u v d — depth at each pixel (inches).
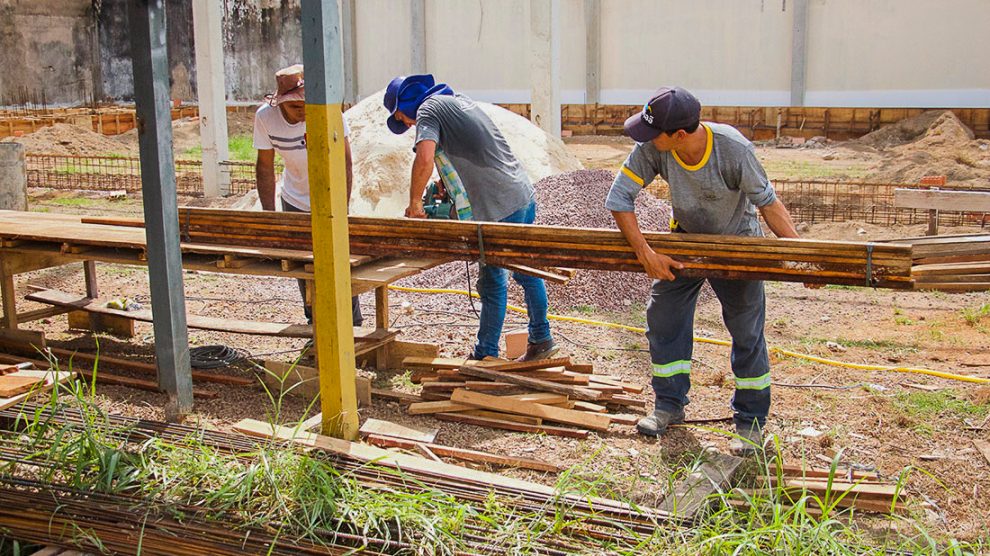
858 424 212.4
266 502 159.9
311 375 229.0
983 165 650.2
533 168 448.5
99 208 537.6
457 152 226.4
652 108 176.7
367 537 151.1
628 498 166.2
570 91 965.2
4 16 988.6
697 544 148.1
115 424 191.5
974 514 170.6
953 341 279.0
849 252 177.6
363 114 451.5
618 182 191.5
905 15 812.0
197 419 211.6
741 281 191.0
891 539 159.2
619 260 198.1
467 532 153.8
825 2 840.3
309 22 171.3
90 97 1083.3
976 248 179.8
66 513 159.8
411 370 241.8
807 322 306.0
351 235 221.5
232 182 626.5
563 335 284.2
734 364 198.5
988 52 786.2
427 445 192.9
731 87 895.1
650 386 239.6
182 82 1099.9
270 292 340.2
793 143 846.5
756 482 174.4
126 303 279.0
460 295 326.6
